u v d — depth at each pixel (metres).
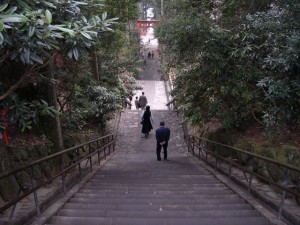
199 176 8.21
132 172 9.16
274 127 5.55
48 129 6.82
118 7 9.31
